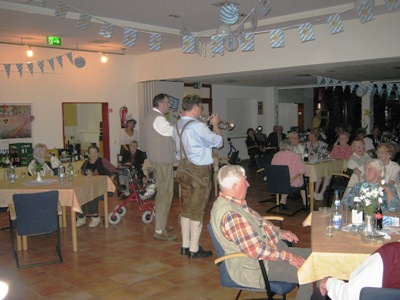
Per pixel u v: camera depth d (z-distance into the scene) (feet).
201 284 12.16
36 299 11.32
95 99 30.81
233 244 8.59
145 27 22.47
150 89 32.22
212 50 15.80
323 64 22.88
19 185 15.89
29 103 27.25
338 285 6.74
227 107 43.88
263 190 27.45
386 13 20.02
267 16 20.77
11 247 15.71
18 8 18.10
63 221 18.72
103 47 28.37
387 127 45.75
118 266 13.73
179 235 17.24
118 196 25.77
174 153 15.93
